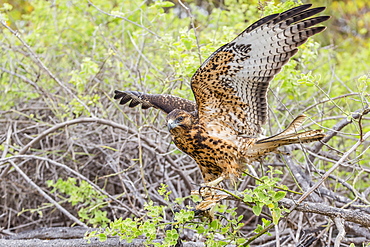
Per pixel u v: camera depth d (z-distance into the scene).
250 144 9.11
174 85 12.70
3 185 12.41
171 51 11.48
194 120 9.36
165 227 9.43
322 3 21.92
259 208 7.71
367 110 8.34
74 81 12.47
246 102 8.95
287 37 8.22
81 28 16.05
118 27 15.70
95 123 12.46
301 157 12.60
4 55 14.96
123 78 13.78
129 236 8.42
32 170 13.34
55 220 13.22
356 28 22.30
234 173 9.38
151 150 11.59
